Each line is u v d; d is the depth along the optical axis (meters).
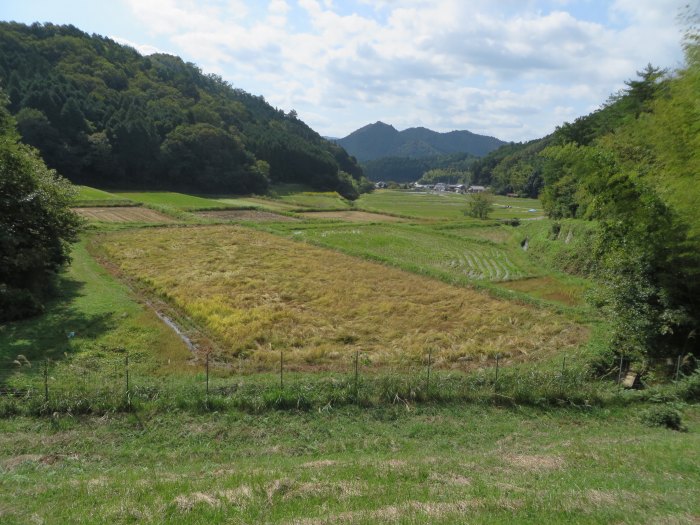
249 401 13.25
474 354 18.84
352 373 16.05
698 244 16.22
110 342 18.30
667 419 13.30
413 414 13.52
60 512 6.86
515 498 7.02
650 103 33.47
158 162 92.56
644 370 17.56
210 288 27.00
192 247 39.59
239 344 18.94
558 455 10.23
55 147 78.31
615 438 11.95
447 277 31.20
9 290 20.23
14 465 9.87
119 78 122.31
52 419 12.21
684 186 15.56
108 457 10.69
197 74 193.38
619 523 5.93
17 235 21.62
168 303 24.73
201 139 98.19
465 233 60.41
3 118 34.31
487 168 187.00
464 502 6.80
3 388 13.48
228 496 7.26
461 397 14.40
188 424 12.35
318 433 12.28
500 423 13.24
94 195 65.94
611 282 19.64
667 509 6.43
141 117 94.94
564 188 51.94
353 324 22.28
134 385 13.72
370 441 11.80
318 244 43.00
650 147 26.94
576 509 6.46
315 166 128.25
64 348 17.27
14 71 88.38
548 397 14.60
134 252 36.50
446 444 11.76
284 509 6.81
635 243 18.06
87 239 40.78
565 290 30.98
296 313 23.27
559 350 19.27
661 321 17.58
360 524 5.99
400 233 55.22
